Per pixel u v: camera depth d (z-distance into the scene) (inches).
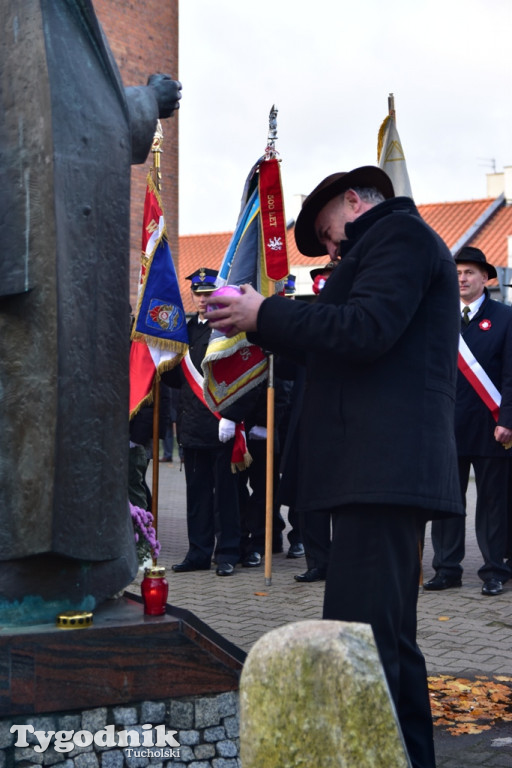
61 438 112.3
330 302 123.9
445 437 121.6
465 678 187.8
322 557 278.4
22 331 113.0
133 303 612.7
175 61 721.6
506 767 145.2
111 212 117.8
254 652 73.9
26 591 115.0
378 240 121.5
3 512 113.7
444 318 123.9
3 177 112.7
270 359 265.6
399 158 240.4
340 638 71.4
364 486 117.7
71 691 111.6
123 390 119.6
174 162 730.2
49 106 111.3
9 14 113.3
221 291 122.7
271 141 249.0
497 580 266.4
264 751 72.2
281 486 131.6
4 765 109.3
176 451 783.7
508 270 526.0
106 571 120.5
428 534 377.4
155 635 116.0
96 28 117.3
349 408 120.6
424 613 242.8
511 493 290.5
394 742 70.2
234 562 291.1
